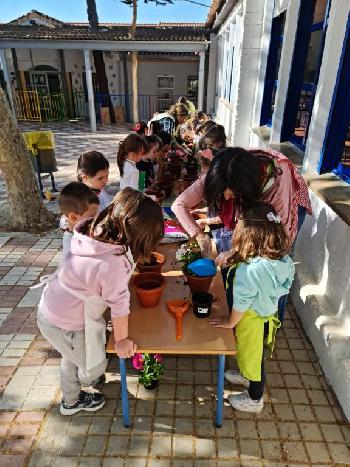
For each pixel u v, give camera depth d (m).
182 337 1.95
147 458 2.08
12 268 4.14
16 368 2.71
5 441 2.17
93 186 2.78
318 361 2.80
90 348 1.96
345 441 2.20
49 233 5.03
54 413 2.35
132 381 2.59
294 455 2.11
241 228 1.99
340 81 3.01
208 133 3.01
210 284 2.28
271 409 2.40
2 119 4.65
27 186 4.99
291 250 2.56
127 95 17.66
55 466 2.04
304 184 2.53
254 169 1.93
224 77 11.53
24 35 13.58
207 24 13.40
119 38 13.42
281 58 4.57
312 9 4.04
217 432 2.23
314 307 2.93
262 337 2.12
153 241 1.70
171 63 17.12
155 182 4.56
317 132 3.32
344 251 2.69
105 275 1.71
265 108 6.38
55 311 1.89
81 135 13.62
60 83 17.69
